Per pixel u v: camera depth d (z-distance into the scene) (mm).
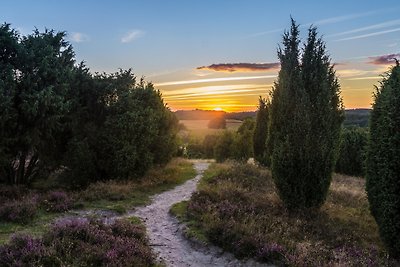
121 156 22172
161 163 29000
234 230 11648
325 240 11586
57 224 11234
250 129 38312
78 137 22906
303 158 14578
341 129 15430
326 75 15258
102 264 9219
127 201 17344
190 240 12031
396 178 10609
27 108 18938
